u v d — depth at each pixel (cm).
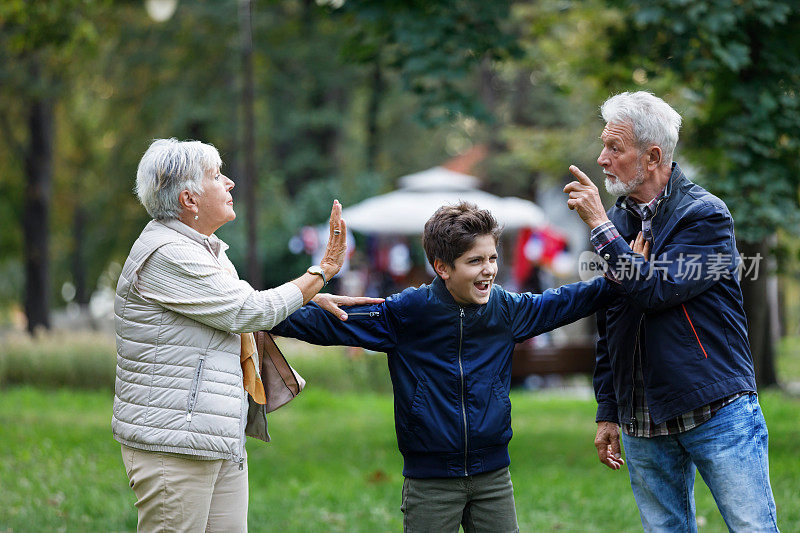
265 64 2834
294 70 2858
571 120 2478
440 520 387
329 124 3012
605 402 430
